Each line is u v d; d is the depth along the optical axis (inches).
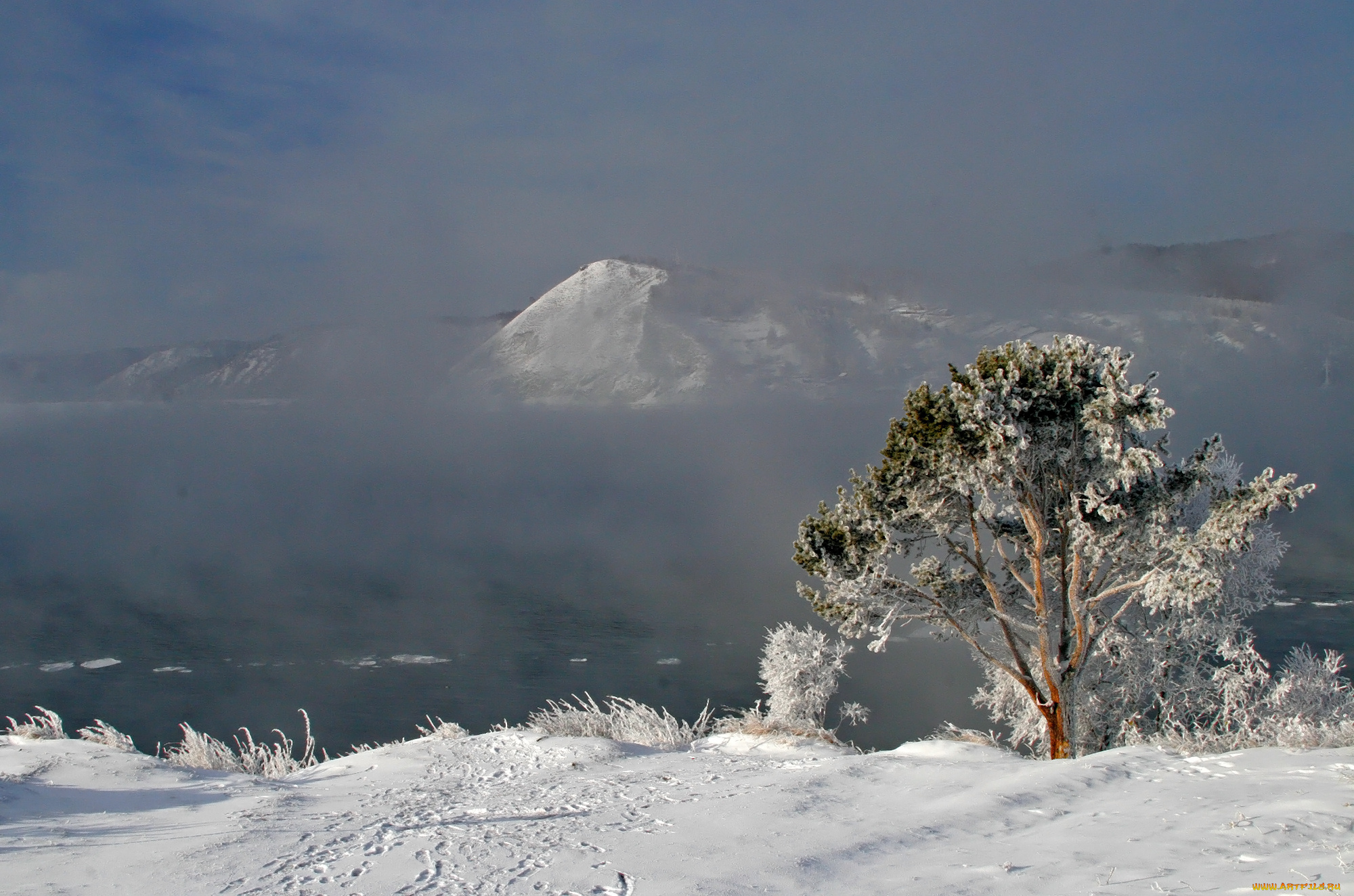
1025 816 319.3
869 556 764.0
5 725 1833.2
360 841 323.6
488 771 520.1
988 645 885.2
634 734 695.7
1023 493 725.9
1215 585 639.1
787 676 939.3
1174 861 243.1
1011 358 730.2
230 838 330.6
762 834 308.5
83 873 287.0
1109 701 855.7
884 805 351.6
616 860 282.0
